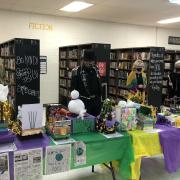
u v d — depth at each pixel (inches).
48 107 89.8
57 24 295.7
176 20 315.6
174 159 97.6
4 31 267.3
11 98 212.1
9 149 71.4
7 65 240.2
